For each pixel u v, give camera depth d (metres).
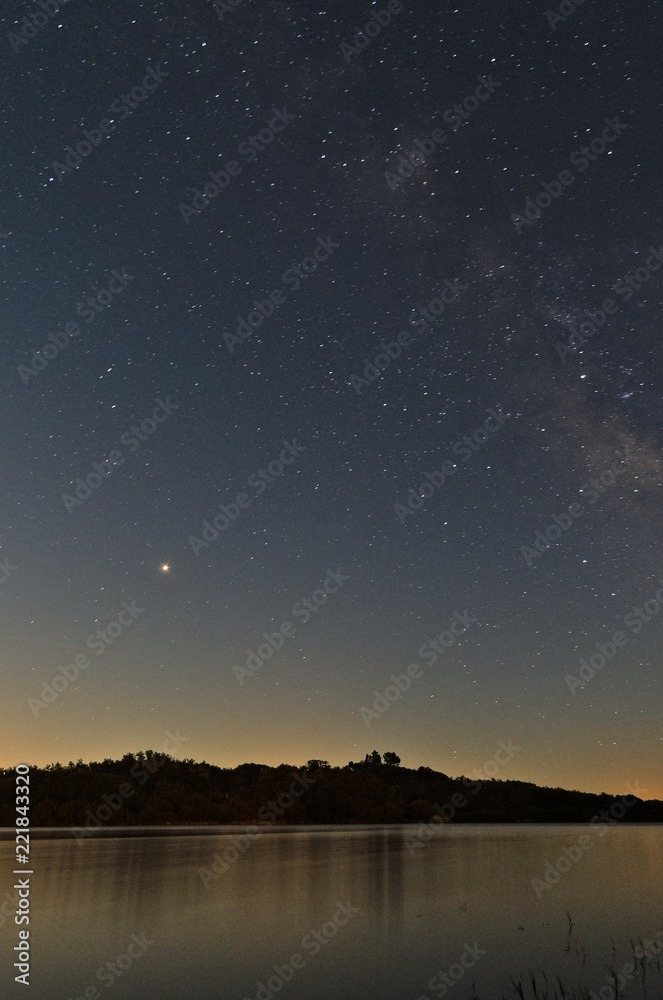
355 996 14.73
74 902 26.94
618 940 20.67
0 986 15.20
